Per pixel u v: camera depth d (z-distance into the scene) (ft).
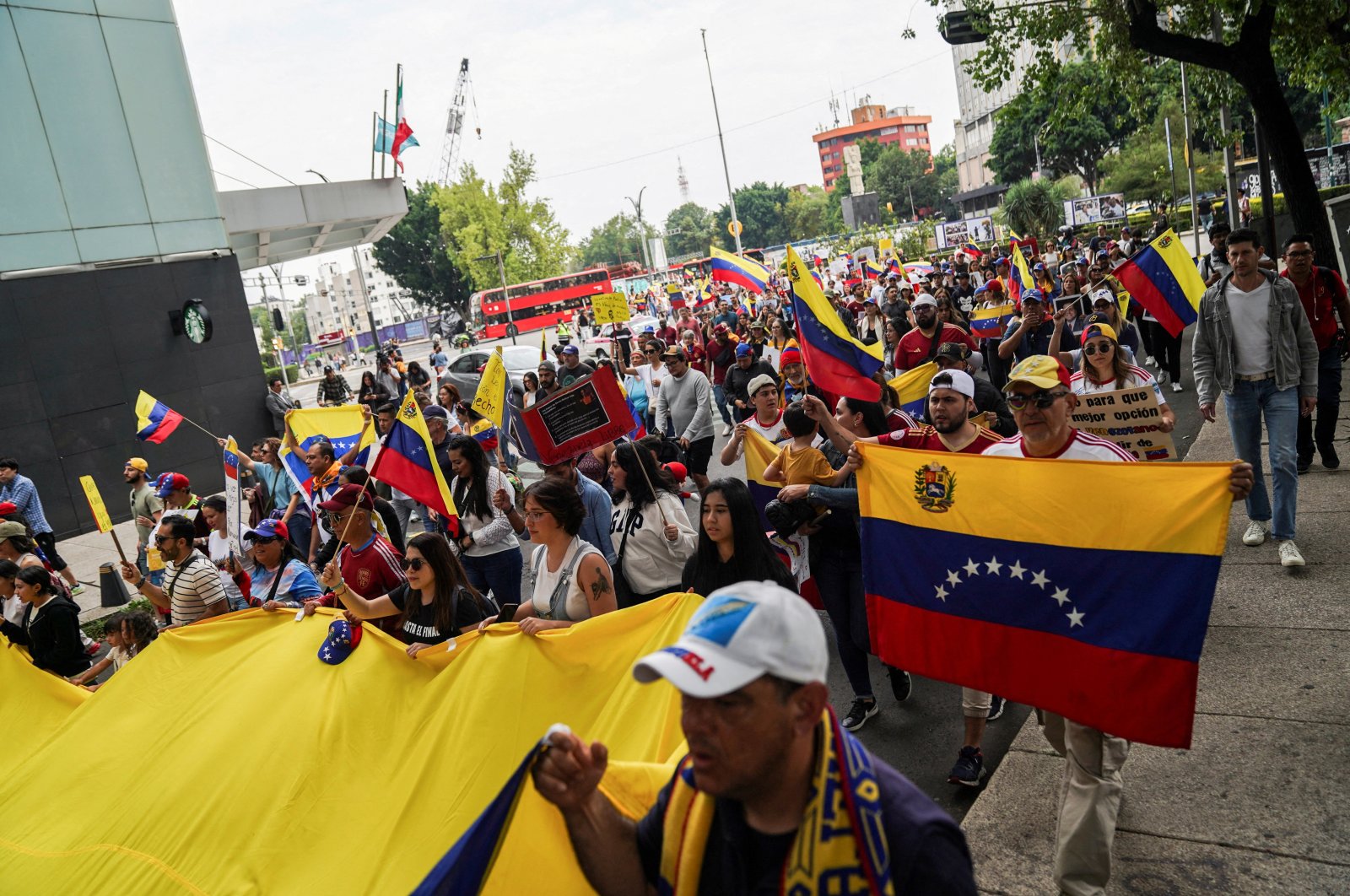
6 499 39.17
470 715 13.73
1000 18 47.47
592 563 15.78
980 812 14.38
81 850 16.29
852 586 17.85
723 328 47.29
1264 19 40.19
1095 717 11.91
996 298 42.88
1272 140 42.09
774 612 5.74
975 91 379.76
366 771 14.49
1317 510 23.30
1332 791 13.24
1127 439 18.63
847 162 483.51
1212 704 16.05
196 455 67.67
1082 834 11.78
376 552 18.58
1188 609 11.39
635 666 5.82
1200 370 21.86
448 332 281.95
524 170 245.45
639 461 19.03
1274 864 12.17
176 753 16.63
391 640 15.39
